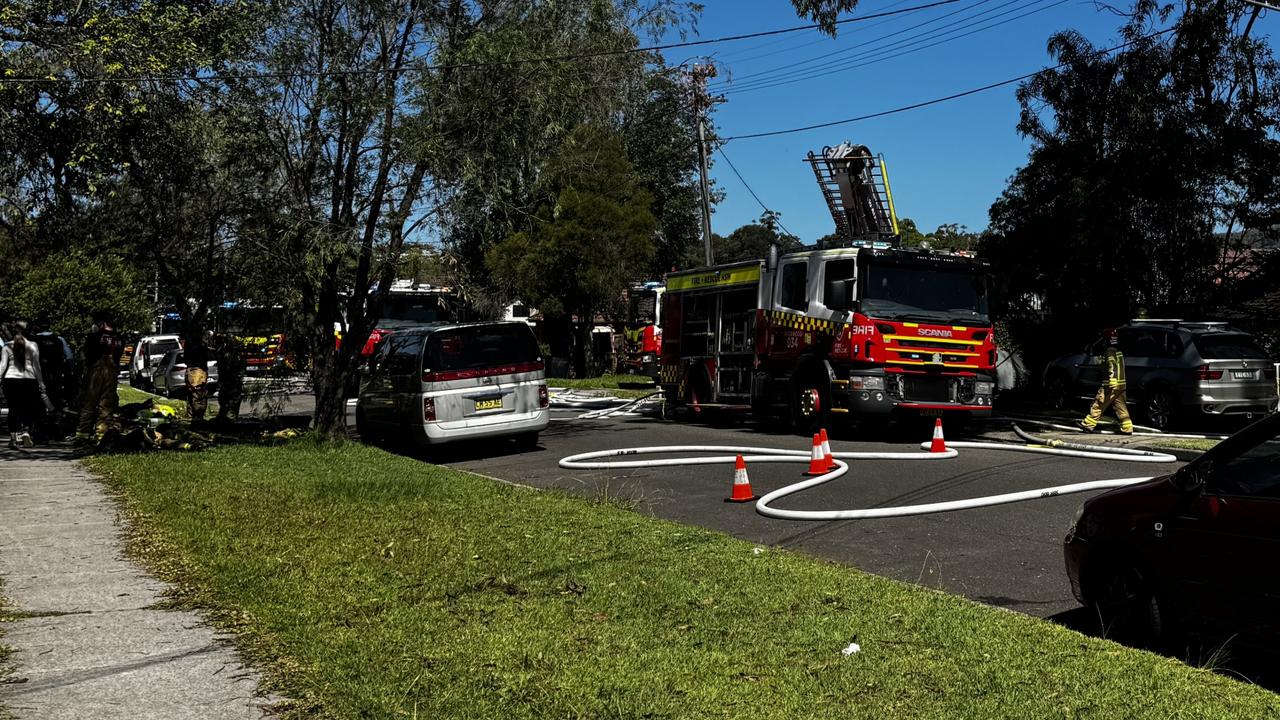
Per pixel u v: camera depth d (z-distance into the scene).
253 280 16.30
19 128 15.43
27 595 6.32
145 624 5.67
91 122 15.12
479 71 15.96
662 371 22.00
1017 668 4.92
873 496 10.83
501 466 14.45
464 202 15.91
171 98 15.44
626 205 35.59
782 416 18.33
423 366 15.29
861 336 16.20
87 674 4.82
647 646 5.26
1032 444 15.96
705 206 32.09
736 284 19.48
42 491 10.64
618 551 7.63
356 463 13.26
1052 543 8.45
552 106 16.72
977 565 7.76
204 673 4.82
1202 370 17.64
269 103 15.32
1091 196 20.73
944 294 16.86
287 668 4.87
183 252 17.66
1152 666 4.99
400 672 4.77
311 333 16.11
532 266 34.72
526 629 5.54
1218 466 5.52
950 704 4.42
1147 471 12.34
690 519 9.75
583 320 38.72
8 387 15.64
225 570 6.92
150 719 4.24
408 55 16.00
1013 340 24.72
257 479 11.44
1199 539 5.44
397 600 6.16
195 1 15.48
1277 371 18.44
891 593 6.44
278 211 15.51
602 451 14.73
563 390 32.00
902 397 16.34
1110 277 21.83
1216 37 20.06
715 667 4.91
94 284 27.05
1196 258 20.75
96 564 7.20
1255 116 20.30
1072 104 21.28
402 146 15.35
